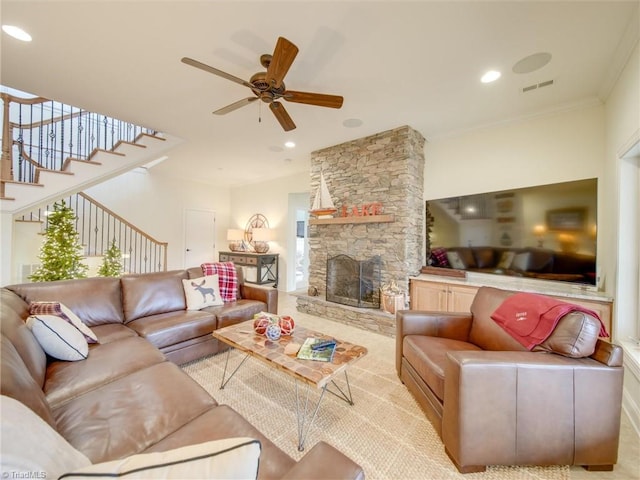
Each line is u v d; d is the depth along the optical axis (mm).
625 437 1711
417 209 3762
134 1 1656
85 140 4953
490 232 3258
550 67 2289
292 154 4730
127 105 2988
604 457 1417
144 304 2725
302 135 3834
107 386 1447
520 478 1417
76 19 1793
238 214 7391
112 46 2062
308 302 4387
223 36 1959
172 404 1301
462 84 2539
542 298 1812
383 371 2529
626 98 2146
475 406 1406
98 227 5387
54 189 3365
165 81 2529
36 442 654
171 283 2998
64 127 4828
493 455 1415
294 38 1968
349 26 1855
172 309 2896
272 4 1686
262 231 6223
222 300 3176
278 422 1814
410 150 3523
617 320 2252
